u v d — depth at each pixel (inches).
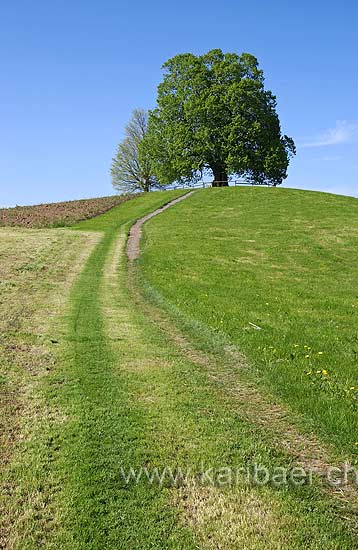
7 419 276.5
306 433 269.9
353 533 192.9
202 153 2252.7
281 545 183.9
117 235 1178.0
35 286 660.1
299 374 345.4
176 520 197.5
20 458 237.8
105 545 183.9
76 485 217.2
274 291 645.3
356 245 1024.9
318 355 385.4
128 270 798.5
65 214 1636.3
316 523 196.5
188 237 1107.3
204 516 199.3
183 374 353.7
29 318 498.6
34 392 313.7
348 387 324.5
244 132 2215.8
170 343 431.2
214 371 365.7
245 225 1263.5
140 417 281.7
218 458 240.7
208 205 1624.0
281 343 415.5
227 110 2241.6
